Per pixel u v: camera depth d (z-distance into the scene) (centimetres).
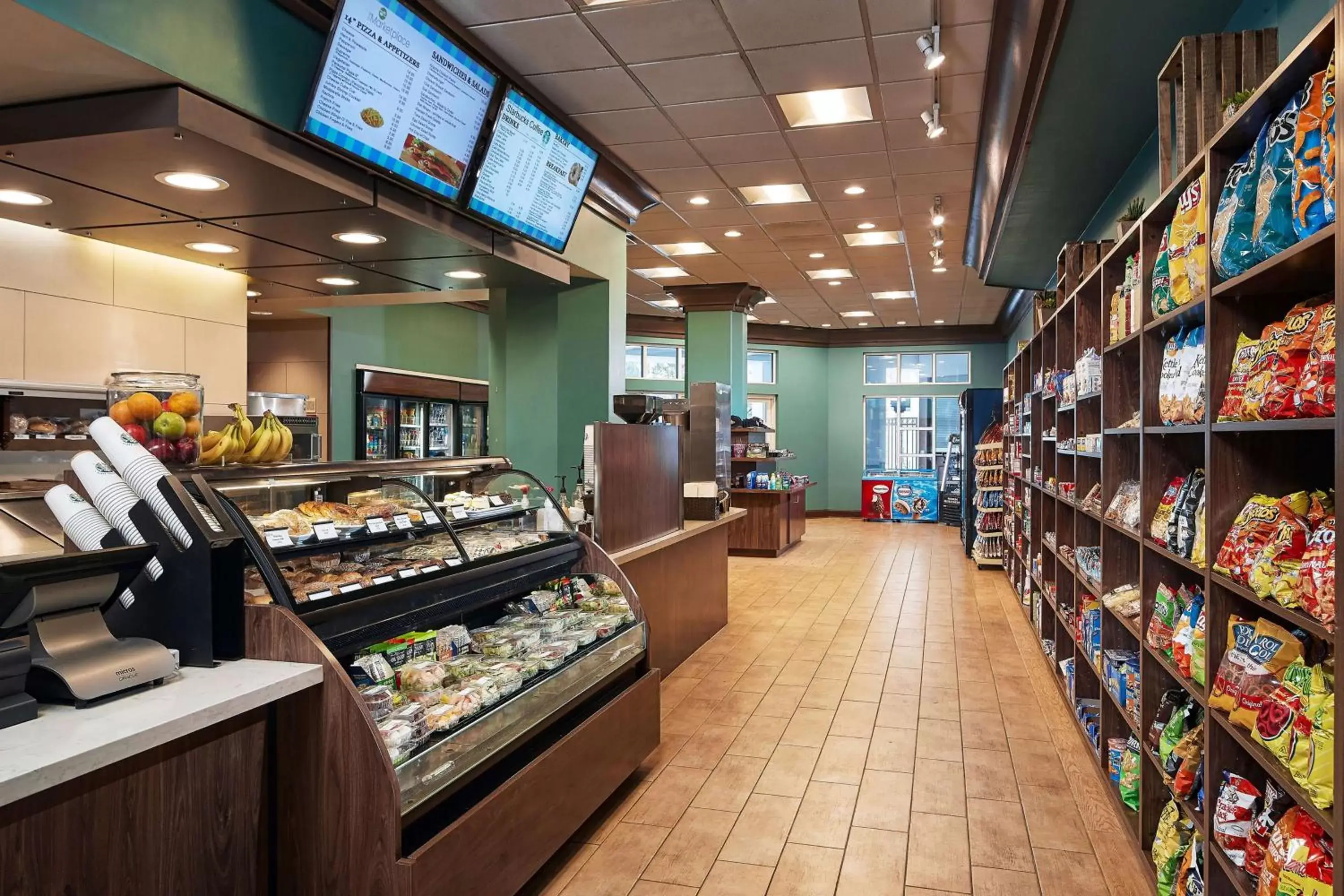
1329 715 148
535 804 257
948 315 1356
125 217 334
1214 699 196
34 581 166
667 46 425
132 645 182
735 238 825
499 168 386
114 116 254
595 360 646
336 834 199
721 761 375
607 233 645
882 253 888
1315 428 148
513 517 344
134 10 241
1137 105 400
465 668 271
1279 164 163
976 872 277
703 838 302
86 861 154
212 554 196
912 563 977
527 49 428
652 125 530
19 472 429
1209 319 200
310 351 839
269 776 204
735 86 472
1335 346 137
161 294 500
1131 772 305
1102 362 341
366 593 230
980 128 532
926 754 382
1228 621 202
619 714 327
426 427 983
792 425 1552
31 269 436
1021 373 707
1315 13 251
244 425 272
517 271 445
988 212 646
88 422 463
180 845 175
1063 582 485
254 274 449
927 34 410
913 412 1553
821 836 304
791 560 1002
